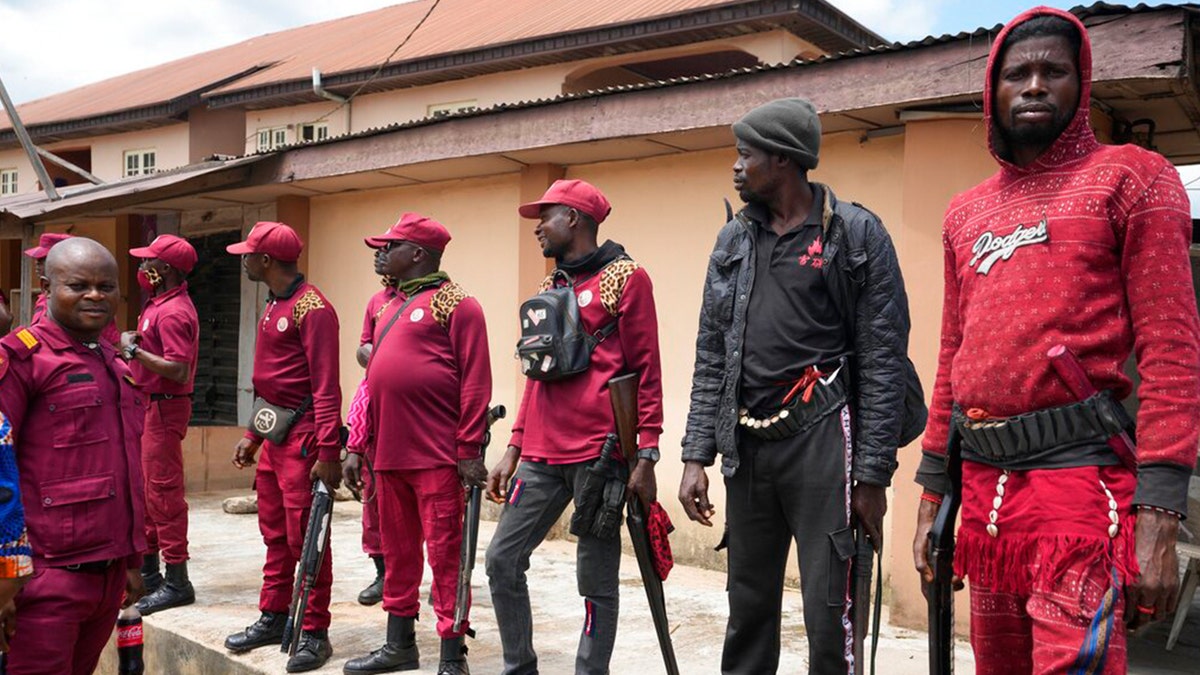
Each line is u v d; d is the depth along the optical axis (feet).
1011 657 7.77
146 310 17.39
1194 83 15.96
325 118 45.01
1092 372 7.16
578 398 11.80
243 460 15.47
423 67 39.45
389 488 13.70
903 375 9.26
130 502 10.85
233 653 15.02
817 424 9.24
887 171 18.89
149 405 17.33
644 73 41.11
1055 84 7.32
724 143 21.01
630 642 15.49
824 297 9.34
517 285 25.52
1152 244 6.95
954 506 8.28
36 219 31.48
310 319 14.82
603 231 23.53
